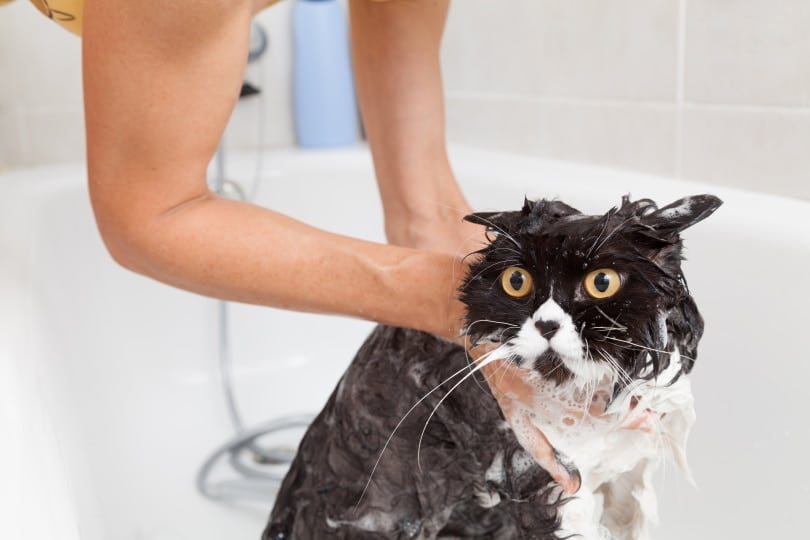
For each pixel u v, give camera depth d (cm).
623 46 106
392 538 58
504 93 128
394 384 55
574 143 116
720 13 93
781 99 88
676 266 41
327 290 45
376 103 66
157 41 40
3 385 47
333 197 140
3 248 79
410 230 66
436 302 44
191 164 44
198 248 44
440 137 67
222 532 96
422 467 55
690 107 98
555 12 115
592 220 40
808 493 66
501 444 50
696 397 80
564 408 45
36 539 33
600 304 38
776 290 74
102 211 44
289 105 156
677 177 101
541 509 48
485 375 46
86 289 118
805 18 84
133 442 113
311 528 60
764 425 72
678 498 78
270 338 135
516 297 40
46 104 140
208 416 125
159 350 127
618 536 53
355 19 66
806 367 69
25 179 120
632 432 47
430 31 66
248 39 44
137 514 98
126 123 41
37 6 60
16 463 39
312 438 61
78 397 86
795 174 87
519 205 109
